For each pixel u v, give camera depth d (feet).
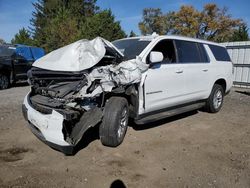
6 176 11.77
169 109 19.36
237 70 47.93
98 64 14.75
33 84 15.10
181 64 19.45
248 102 31.40
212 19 158.71
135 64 14.90
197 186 11.39
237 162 13.88
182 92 19.72
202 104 22.99
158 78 17.19
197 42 22.15
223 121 21.80
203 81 21.94
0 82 37.88
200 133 18.48
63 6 147.84
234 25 159.12
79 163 13.21
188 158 14.21
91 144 15.60
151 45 17.29
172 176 12.21
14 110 23.13
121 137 15.44
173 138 17.25
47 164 13.02
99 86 13.58
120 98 15.07
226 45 49.24
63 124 12.61
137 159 13.87
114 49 15.55
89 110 13.48
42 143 15.58
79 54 13.94
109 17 89.35
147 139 16.84
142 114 16.87
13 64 39.70
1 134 16.92
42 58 15.85
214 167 13.24
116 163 13.34
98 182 11.53
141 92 16.11
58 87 13.83
